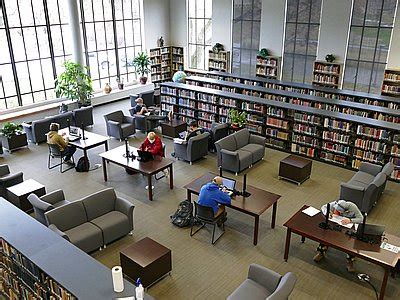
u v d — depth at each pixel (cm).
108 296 438
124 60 1825
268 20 1698
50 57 1533
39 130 1239
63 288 452
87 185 991
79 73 1477
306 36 1642
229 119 1252
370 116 1161
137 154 979
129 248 661
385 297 632
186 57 1984
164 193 949
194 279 671
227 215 856
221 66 1867
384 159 1016
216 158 1154
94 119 1487
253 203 764
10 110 1423
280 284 530
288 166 991
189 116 1377
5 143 1182
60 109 1434
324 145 1105
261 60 1742
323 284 661
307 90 1466
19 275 548
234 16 1791
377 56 1513
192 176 1034
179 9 1911
